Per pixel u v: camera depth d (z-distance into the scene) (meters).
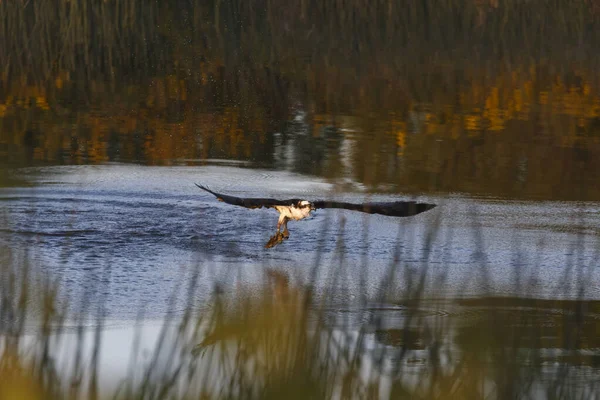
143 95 26.42
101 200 15.24
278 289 10.99
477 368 7.94
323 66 31.95
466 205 15.57
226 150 19.95
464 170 18.36
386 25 39.22
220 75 29.91
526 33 39.06
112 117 23.27
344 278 11.53
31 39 33.28
